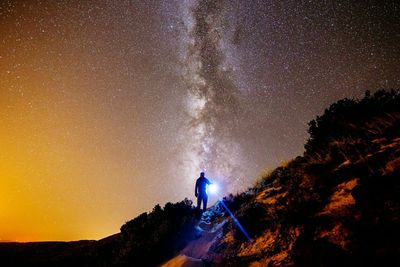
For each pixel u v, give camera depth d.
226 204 7.16
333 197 3.59
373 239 2.57
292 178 5.07
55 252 12.41
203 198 9.41
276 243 3.61
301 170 5.09
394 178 3.12
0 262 11.62
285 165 7.14
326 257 2.71
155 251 6.71
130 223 9.30
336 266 2.57
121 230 9.45
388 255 2.34
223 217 6.52
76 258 10.48
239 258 3.84
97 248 10.17
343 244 2.73
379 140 4.25
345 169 4.00
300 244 3.18
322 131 5.83
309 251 2.93
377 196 3.03
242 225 4.62
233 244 4.39
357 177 3.64
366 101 5.59
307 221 3.44
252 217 4.62
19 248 13.35
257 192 6.68
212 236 5.54
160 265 5.84
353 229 2.82
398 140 3.97
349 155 4.30
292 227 3.59
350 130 5.05
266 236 3.96
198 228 6.75
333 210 3.32
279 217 3.95
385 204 2.86
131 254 7.15
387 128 4.48
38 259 11.64
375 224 2.71
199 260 4.58
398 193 2.89
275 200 4.76
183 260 4.85
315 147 5.60
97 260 8.75
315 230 3.21
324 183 4.00
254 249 3.85
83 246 12.28
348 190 3.52
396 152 3.59
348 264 2.51
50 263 10.72
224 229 5.23
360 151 4.18
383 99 5.41
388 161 3.49
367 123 4.89
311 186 4.14
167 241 6.84
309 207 3.64
